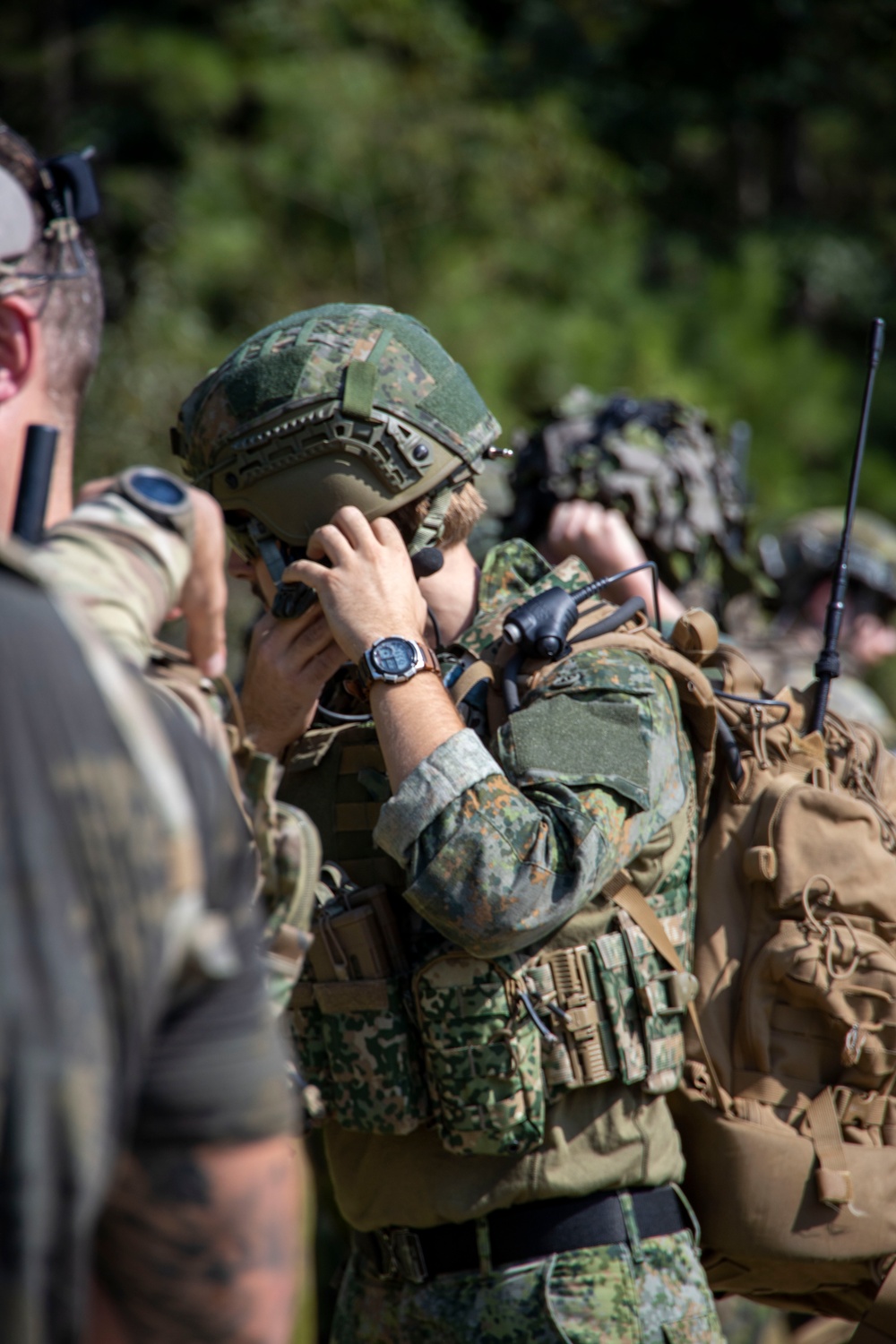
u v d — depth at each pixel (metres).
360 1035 4.31
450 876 4.00
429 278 21.33
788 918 4.50
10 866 1.91
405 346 4.56
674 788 4.38
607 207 24.92
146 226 20.83
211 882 2.29
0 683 1.96
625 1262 4.23
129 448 13.59
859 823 4.54
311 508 4.45
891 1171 4.42
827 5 28.16
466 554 4.92
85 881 1.98
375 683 4.17
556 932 4.28
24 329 2.91
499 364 19.58
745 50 28.45
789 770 4.70
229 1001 2.24
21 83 22.58
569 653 4.42
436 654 4.66
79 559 2.59
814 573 10.55
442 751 4.07
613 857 4.12
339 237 21.95
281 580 4.51
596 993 4.24
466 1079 4.19
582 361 20.05
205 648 2.95
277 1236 2.26
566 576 4.80
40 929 1.91
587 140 25.48
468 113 22.92
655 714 4.35
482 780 4.05
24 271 2.93
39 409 2.95
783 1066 4.46
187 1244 2.16
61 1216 1.93
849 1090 4.43
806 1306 4.89
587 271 22.94
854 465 5.13
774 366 21.97
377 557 4.27
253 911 2.91
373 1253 4.58
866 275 28.97
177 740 2.30
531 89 25.45
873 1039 4.39
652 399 8.68
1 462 2.89
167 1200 2.15
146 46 21.27
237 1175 2.19
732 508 8.84
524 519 8.36
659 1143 4.35
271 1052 2.29
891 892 4.47
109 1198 2.16
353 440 4.40
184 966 2.16
